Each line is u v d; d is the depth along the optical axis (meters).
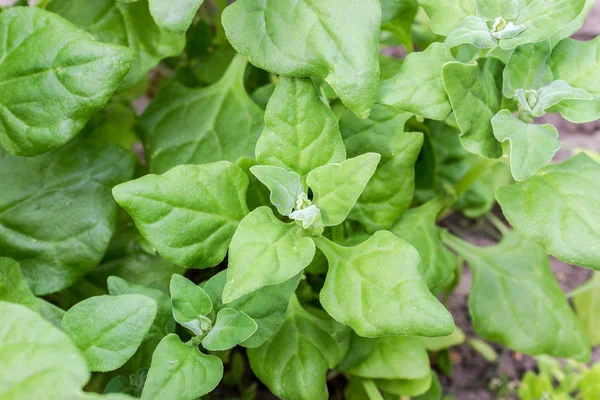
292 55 0.54
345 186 0.53
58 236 0.59
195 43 0.71
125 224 0.64
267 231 0.52
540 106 0.56
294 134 0.54
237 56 0.63
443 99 0.54
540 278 0.64
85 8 0.60
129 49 0.54
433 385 0.67
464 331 0.75
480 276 0.64
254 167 0.52
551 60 0.57
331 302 0.53
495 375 0.73
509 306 0.63
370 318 0.51
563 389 0.68
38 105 0.54
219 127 0.62
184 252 0.53
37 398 0.44
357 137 0.59
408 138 0.58
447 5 0.56
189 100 0.62
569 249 0.54
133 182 0.52
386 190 0.59
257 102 0.64
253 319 0.53
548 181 0.56
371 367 0.61
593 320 0.73
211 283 0.54
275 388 0.56
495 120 0.54
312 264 0.59
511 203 0.56
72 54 0.53
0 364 0.45
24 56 0.54
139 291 0.54
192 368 0.51
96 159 0.60
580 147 0.81
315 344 0.57
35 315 0.46
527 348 0.63
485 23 0.55
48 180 0.60
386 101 0.54
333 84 0.53
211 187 0.54
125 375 0.60
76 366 0.45
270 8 0.54
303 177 0.55
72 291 0.63
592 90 0.56
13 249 0.59
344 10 0.53
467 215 0.76
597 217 0.54
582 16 0.57
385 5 0.59
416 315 0.51
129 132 0.71
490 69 0.56
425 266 0.60
